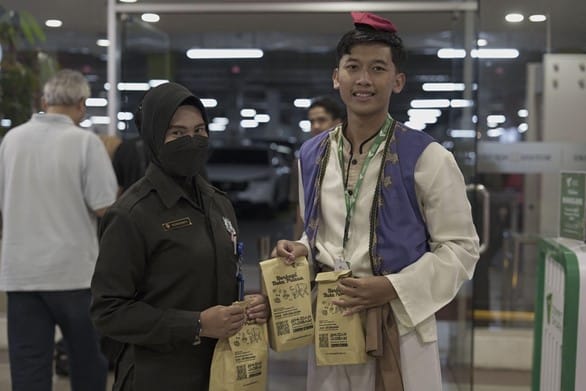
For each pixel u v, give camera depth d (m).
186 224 1.77
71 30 5.08
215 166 11.52
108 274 1.73
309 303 1.88
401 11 4.89
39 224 2.94
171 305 1.76
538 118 4.43
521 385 4.21
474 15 4.43
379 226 1.86
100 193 3.01
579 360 2.33
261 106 14.88
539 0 4.18
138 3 4.94
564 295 2.36
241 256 1.89
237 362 1.78
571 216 2.61
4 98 5.02
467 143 4.32
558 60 4.32
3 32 5.03
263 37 6.23
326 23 5.48
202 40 6.51
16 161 2.97
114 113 4.98
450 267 1.84
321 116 4.19
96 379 3.06
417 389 1.87
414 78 7.38
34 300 2.98
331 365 1.92
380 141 1.91
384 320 1.86
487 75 4.41
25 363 2.98
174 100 1.75
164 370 1.77
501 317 4.58
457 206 1.88
